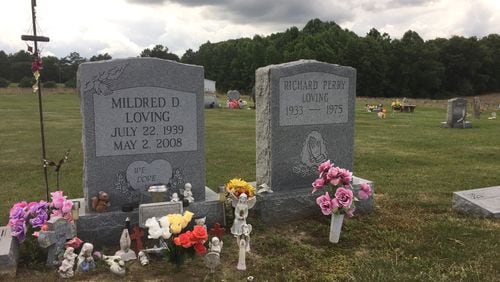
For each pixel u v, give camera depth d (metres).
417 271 4.78
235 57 92.75
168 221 4.79
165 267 4.88
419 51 86.19
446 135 17.98
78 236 5.42
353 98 7.25
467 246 5.50
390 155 12.87
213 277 4.65
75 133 17.77
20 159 11.91
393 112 32.97
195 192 6.25
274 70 6.53
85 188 5.71
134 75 5.76
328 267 4.93
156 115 5.94
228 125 21.28
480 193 7.16
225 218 6.11
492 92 92.44
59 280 4.55
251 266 4.95
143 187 5.98
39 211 5.16
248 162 11.62
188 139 6.15
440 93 88.25
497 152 13.52
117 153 5.79
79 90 5.64
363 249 5.48
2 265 4.52
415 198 7.83
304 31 110.62
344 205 5.48
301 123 6.84
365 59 82.75
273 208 6.43
